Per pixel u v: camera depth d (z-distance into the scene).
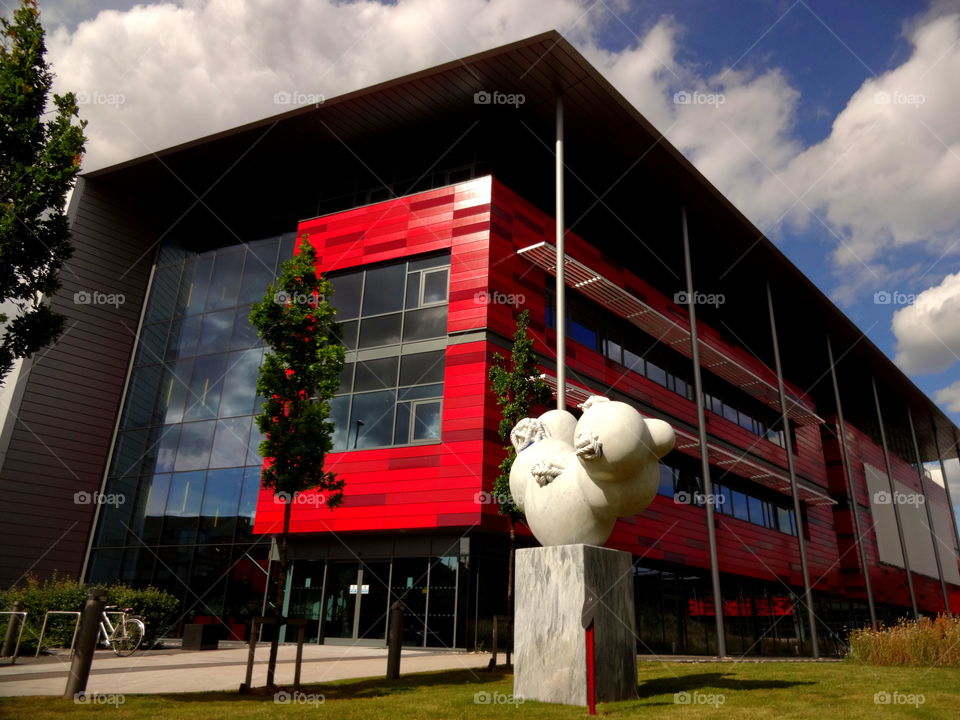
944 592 37.75
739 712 6.30
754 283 29.47
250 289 24.72
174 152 24.31
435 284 20.45
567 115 20.53
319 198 24.80
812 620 22.62
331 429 9.74
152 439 24.44
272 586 19.95
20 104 8.20
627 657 7.40
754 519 30.89
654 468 7.34
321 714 6.22
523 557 7.69
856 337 33.94
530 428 8.33
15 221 7.84
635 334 26.38
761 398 33.12
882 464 45.97
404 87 20.02
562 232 16.28
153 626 15.75
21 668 10.41
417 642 17.42
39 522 23.19
